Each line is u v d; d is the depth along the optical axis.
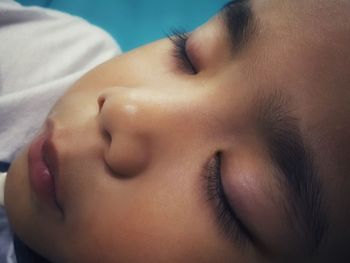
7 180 0.18
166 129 0.15
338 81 0.15
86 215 0.16
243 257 0.16
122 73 0.18
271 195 0.15
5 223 0.20
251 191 0.15
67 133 0.16
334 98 0.15
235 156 0.15
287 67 0.15
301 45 0.15
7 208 0.18
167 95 0.16
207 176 0.15
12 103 0.21
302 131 0.15
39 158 0.16
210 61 0.16
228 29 0.16
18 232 0.18
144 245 0.15
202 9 0.34
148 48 0.19
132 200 0.15
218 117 0.15
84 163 0.16
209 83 0.16
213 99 0.16
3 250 0.19
